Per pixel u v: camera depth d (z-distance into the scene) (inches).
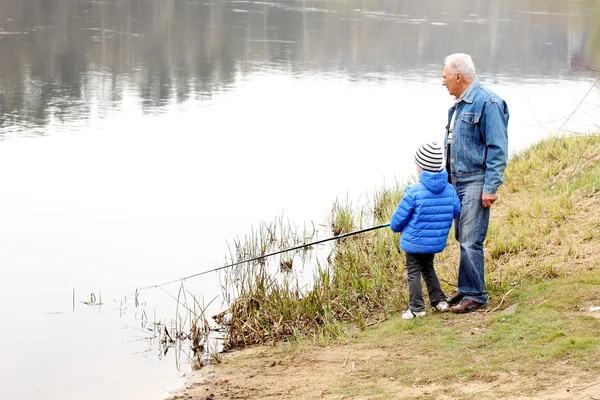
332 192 510.6
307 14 1692.9
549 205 343.9
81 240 403.5
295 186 524.7
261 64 1083.9
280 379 230.1
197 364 257.8
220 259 380.5
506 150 239.1
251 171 563.2
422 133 708.7
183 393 233.9
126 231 420.5
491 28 1539.1
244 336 277.4
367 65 1107.3
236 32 1379.2
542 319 226.1
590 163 402.6
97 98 825.5
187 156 602.5
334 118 762.8
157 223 437.4
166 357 266.5
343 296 297.9
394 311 276.2
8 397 238.2
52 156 584.1
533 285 259.1
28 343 279.9
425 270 256.2
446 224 247.0
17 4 1609.3
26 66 984.9
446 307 254.5
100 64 1031.0
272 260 379.9
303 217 454.9
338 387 209.6
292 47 1244.5
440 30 1497.3
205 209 465.7
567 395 173.5
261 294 306.0
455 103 248.5
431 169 243.1
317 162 595.5
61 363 262.8
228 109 792.3
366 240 396.5
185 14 1596.9
